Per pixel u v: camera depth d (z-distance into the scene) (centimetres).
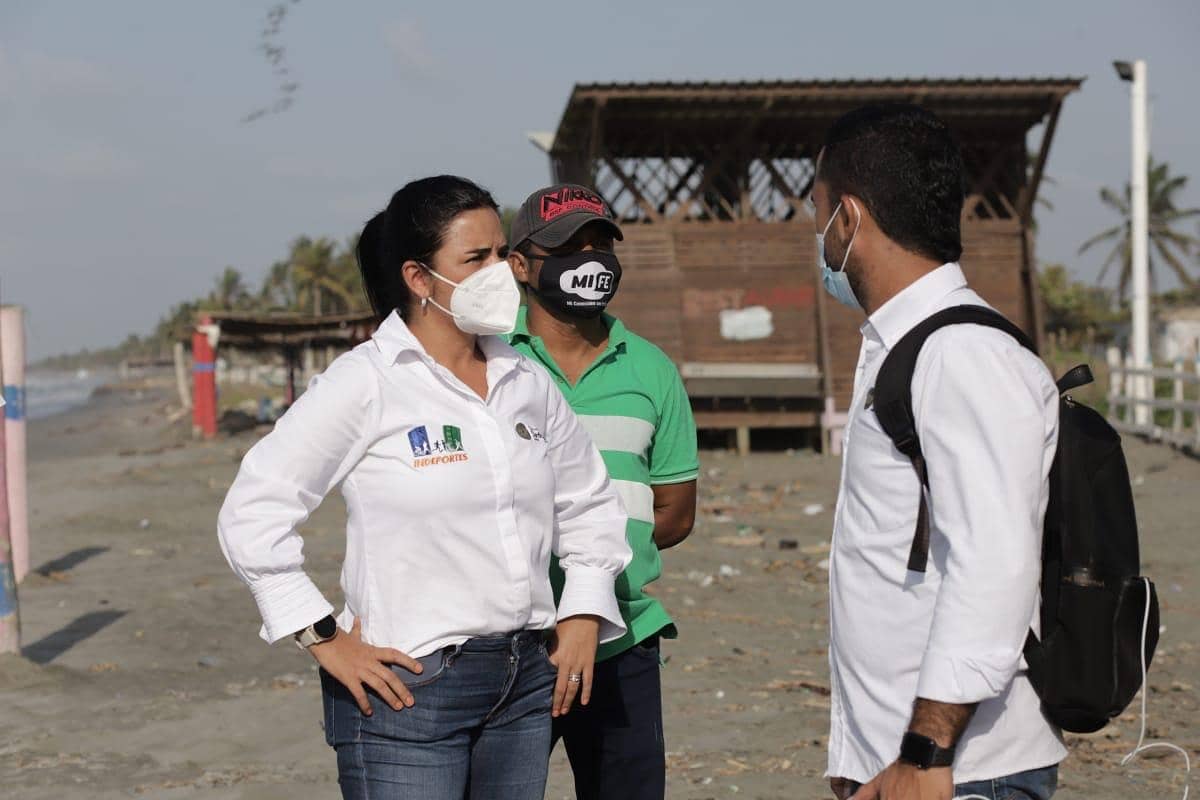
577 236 337
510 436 269
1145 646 226
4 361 1009
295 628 253
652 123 2064
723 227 2028
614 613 289
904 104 243
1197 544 1131
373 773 260
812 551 1134
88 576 1049
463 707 262
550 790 510
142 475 1927
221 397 5384
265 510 254
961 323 223
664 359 355
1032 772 227
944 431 216
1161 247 7012
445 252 268
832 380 2014
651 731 336
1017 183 2128
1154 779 511
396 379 263
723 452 2081
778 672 702
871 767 234
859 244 240
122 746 567
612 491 301
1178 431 1841
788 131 2112
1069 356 3488
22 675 684
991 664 207
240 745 568
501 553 263
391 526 261
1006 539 209
